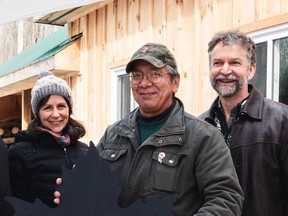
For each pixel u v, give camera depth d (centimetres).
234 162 250
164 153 205
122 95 546
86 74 609
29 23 1093
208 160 199
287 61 354
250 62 260
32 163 263
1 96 864
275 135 244
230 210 187
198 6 425
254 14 371
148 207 161
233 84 256
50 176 260
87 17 606
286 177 244
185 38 443
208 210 186
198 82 424
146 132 223
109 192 163
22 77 685
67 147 276
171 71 217
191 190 202
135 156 210
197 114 425
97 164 164
